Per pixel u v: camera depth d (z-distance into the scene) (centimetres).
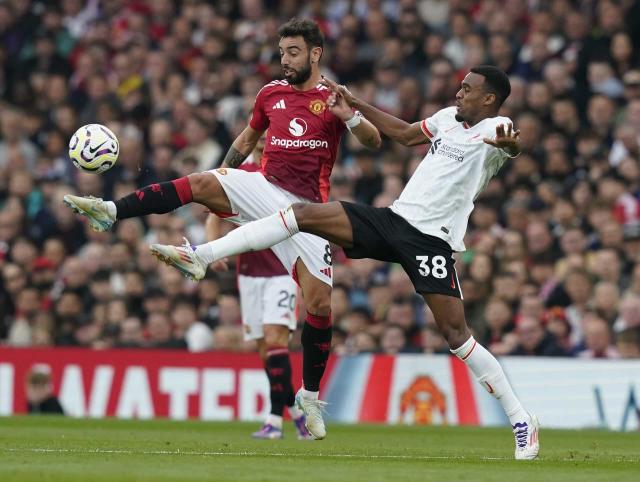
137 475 2058
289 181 2944
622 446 3306
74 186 6506
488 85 2683
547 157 5538
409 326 4947
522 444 2652
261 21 6944
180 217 5931
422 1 6769
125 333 5169
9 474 2067
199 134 6222
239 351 4812
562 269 5006
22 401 4681
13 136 6825
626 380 4300
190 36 7088
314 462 2434
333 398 4544
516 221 5291
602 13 5984
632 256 5009
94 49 7112
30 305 5488
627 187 5281
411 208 2664
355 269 5412
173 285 5353
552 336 4634
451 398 4441
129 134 6544
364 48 6694
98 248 5800
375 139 2888
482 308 4938
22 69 7300
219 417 4559
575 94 5850
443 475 2158
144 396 4612
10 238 6134
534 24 6084
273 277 3606
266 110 3000
